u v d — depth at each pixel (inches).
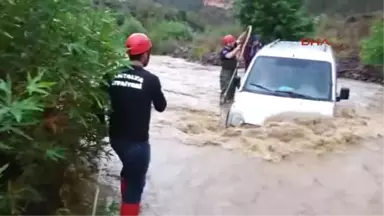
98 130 205.0
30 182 171.5
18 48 151.4
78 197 210.8
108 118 212.4
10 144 145.6
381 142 307.0
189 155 283.7
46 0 152.8
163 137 320.5
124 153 197.0
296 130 305.4
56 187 194.9
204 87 641.6
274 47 387.5
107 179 245.0
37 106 133.6
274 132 305.1
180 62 986.7
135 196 200.7
